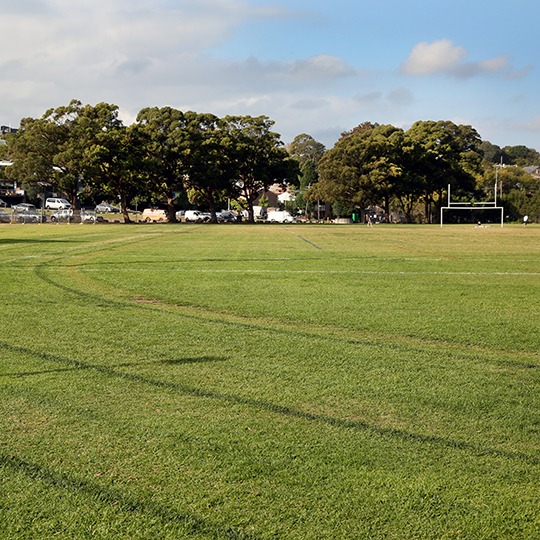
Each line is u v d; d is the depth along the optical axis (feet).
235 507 9.08
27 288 33.55
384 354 18.97
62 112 179.52
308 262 50.98
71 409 13.35
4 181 255.29
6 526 8.54
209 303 28.81
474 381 16.03
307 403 13.99
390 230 138.21
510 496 9.52
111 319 24.47
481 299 30.91
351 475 10.18
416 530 8.52
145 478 9.98
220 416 13.02
